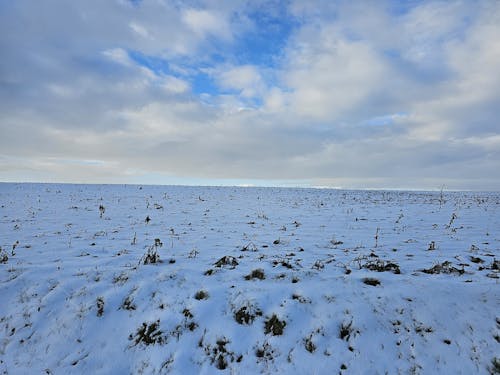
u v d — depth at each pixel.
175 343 4.94
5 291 6.15
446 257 7.65
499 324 4.66
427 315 4.94
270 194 28.81
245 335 4.96
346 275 6.24
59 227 12.18
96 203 19.58
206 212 16.66
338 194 30.00
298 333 4.88
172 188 33.66
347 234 10.94
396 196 28.11
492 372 4.07
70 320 5.50
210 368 4.55
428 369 4.21
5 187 29.36
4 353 4.99
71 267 7.05
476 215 14.73
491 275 6.14
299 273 6.32
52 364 4.80
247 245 9.15
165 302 5.70
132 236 10.69
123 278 6.45
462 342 4.50
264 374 4.36
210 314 5.36
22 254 8.27
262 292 5.69
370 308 5.15
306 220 14.05
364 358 4.43
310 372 4.31
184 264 7.24
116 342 5.12
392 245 9.16
